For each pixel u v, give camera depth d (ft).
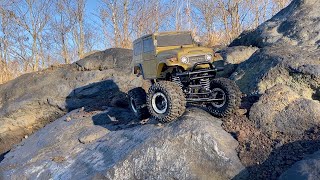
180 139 20.34
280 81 24.21
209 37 60.29
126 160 21.44
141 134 23.68
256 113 21.75
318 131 18.53
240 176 18.07
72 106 44.78
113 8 72.54
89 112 36.60
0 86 53.11
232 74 29.96
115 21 72.33
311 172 14.47
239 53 33.94
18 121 46.50
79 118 34.88
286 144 18.63
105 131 29.66
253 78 26.50
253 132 20.79
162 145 20.62
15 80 52.65
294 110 20.40
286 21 33.32
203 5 65.62
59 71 50.93
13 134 46.88
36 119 46.91
